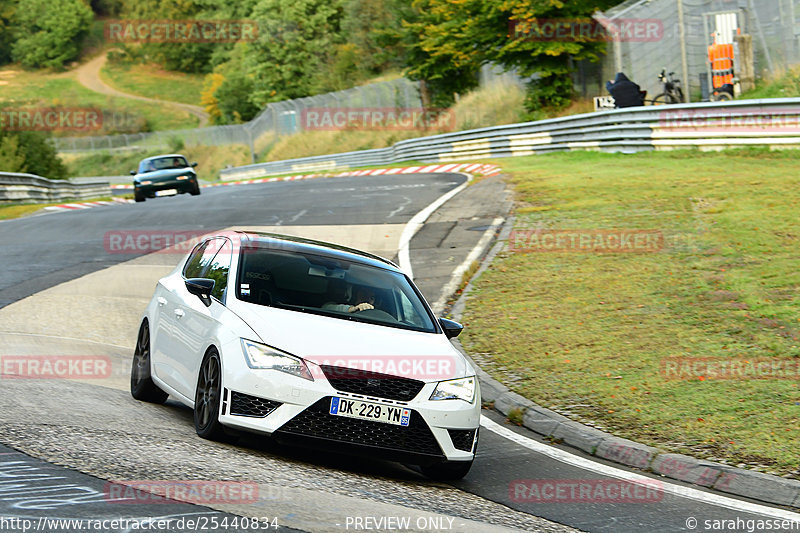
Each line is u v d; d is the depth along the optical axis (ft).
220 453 77.25
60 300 172.14
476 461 92.48
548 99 521.65
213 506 59.47
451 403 80.79
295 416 76.33
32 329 145.48
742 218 199.62
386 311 90.27
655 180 260.21
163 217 299.99
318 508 63.05
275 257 93.56
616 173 286.46
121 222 293.84
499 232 223.30
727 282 156.97
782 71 386.73
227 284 89.25
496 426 107.34
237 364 78.69
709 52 399.24
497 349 135.85
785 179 236.22
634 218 215.31
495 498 78.74
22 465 64.54
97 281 194.08
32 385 99.04
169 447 76.18
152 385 100.99
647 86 433.07
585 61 517.55
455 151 486.79
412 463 80.23
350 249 103.45
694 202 222.69
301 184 418.10
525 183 293.43
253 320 82.38
